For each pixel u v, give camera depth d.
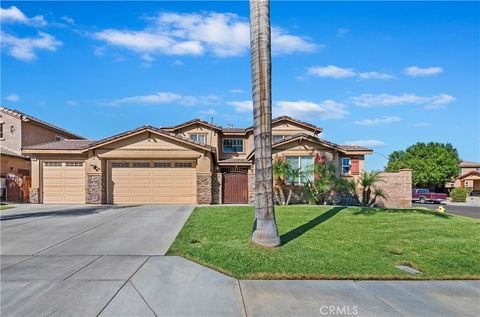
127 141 20.83
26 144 26.92
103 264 7.53
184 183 21.09
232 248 8.57
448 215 14.23
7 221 13.19
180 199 21.02
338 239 9.67
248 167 26.41
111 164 21.08
